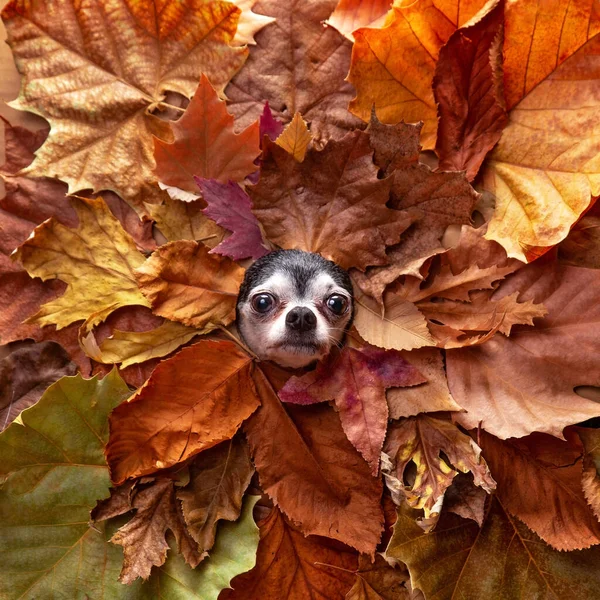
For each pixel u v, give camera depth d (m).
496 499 0.49
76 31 0.51
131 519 0.47
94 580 0.47
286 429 0.48
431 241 0.49
